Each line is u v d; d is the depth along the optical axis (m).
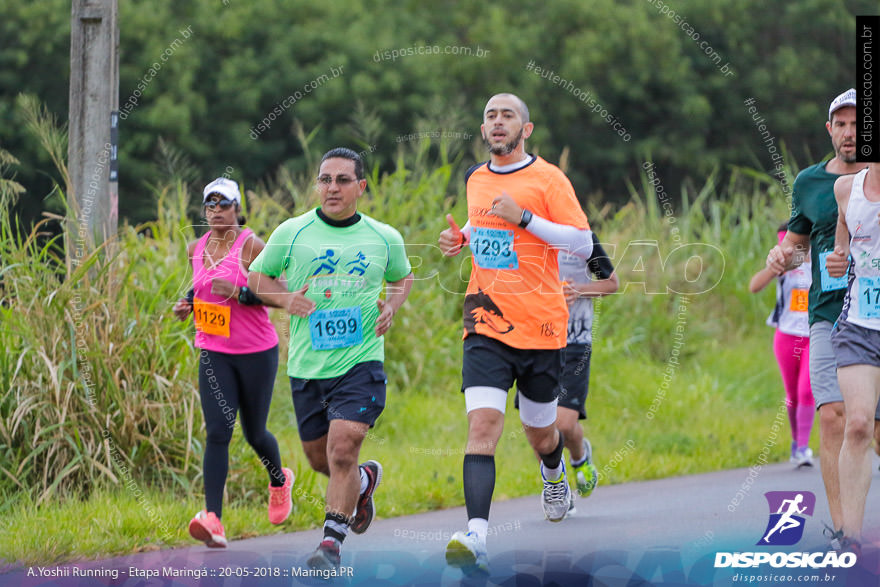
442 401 32.22
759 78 73.56
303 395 16.92
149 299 23.50
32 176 59.19
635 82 71.19
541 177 17.14
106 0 23.27
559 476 19.52
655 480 25.89
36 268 22.66
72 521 19.02
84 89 23.31
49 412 21.45
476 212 17.27
